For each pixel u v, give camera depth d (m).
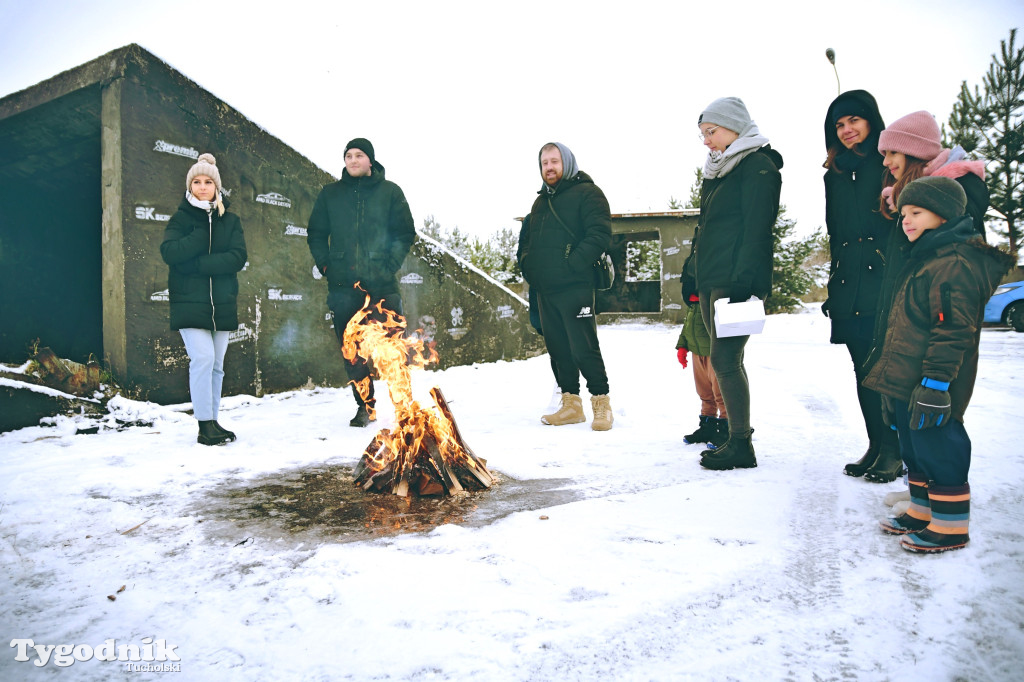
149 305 5.25
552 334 4.89
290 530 2.52
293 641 1.64
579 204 4.65
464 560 2.14
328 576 2.03
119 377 5.12
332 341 7.12
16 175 6.91
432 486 3.00
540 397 6.29
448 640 1.62
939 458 2.12
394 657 1.55
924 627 1.66
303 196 6.76
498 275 22.66
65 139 6.21
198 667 1.53
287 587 1.96
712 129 3.43
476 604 1.81
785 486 2.96
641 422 4.84
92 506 2.83
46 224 7.36
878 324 2.73
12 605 1.86
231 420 5.16
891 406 2.44
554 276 4.64
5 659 1.56
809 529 2.38
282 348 6.57
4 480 3.27
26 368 4.59
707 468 3.37
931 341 2.13
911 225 2.32
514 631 1.65
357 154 4.95
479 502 2.87
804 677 1.45
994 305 12.69
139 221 5.20
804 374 7.23
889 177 2.93
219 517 2.69
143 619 1.77
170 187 5.44
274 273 6.47
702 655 1.54
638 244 21.30
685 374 7.66
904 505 2.48
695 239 3.77
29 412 4.48
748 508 2.63
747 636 1.62
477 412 5.46
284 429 4.75
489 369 8.62
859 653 1.54
